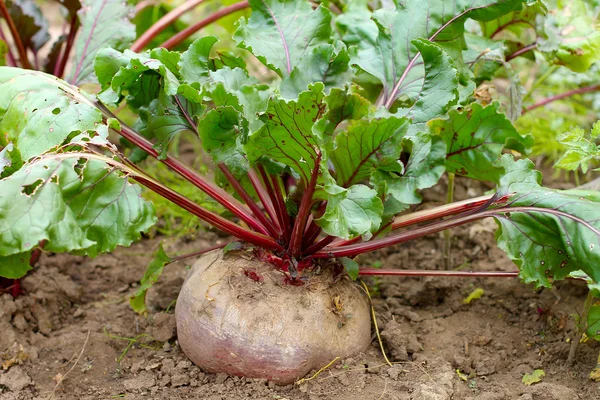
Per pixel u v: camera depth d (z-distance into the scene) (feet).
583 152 2.56
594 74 3.33
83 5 2.96
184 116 2.63
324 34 2.68
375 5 3.05
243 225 2.79
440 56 2.52
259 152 2.47
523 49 3.04
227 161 2.59
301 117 2.37
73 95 2.54
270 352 2.49
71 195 2.40
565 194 2.46
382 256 3.04
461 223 2.54
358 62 2.65
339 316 2.56
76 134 2.49
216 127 2.52
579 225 2.39
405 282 2.92
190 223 3.12
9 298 2.75
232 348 2.51
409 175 2.46
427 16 2.66
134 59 2.49
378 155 2.43
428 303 2.86
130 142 2.70
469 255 3.02
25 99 2.51
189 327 2.56
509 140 2.42
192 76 2.57
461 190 3.22
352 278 2.56
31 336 2.73
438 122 2.43
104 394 2.56
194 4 3.19
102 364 2.67
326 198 2.45
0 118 2.53
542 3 2.86
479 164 2.45
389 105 2.63
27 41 3.17
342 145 2.44
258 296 2.52
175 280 2.90
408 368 2.59
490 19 2.66
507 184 2.53
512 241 2.48
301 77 2.52
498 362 2.64
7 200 2.31
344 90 2.36
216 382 2.55
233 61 2.72
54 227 2.31
